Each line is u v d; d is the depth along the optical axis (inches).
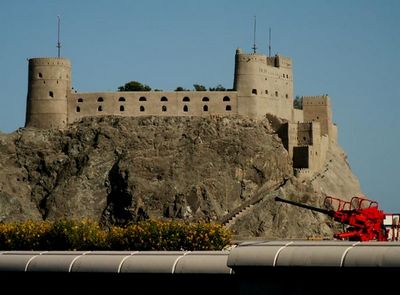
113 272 6525.6
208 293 6264.8
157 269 6382.9
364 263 5418.3
